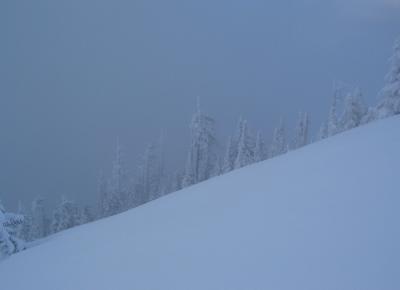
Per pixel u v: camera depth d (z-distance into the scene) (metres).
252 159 41.00
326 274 3.99
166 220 9.09
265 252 5.08
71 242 10.16
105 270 6.39
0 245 14.31
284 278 4.19
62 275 6.88
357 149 10.39
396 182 6.38
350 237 4.69
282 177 9.82
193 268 5.29
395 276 3.59
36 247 11.54
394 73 27.30
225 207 8.48
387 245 4.23
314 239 4.96
